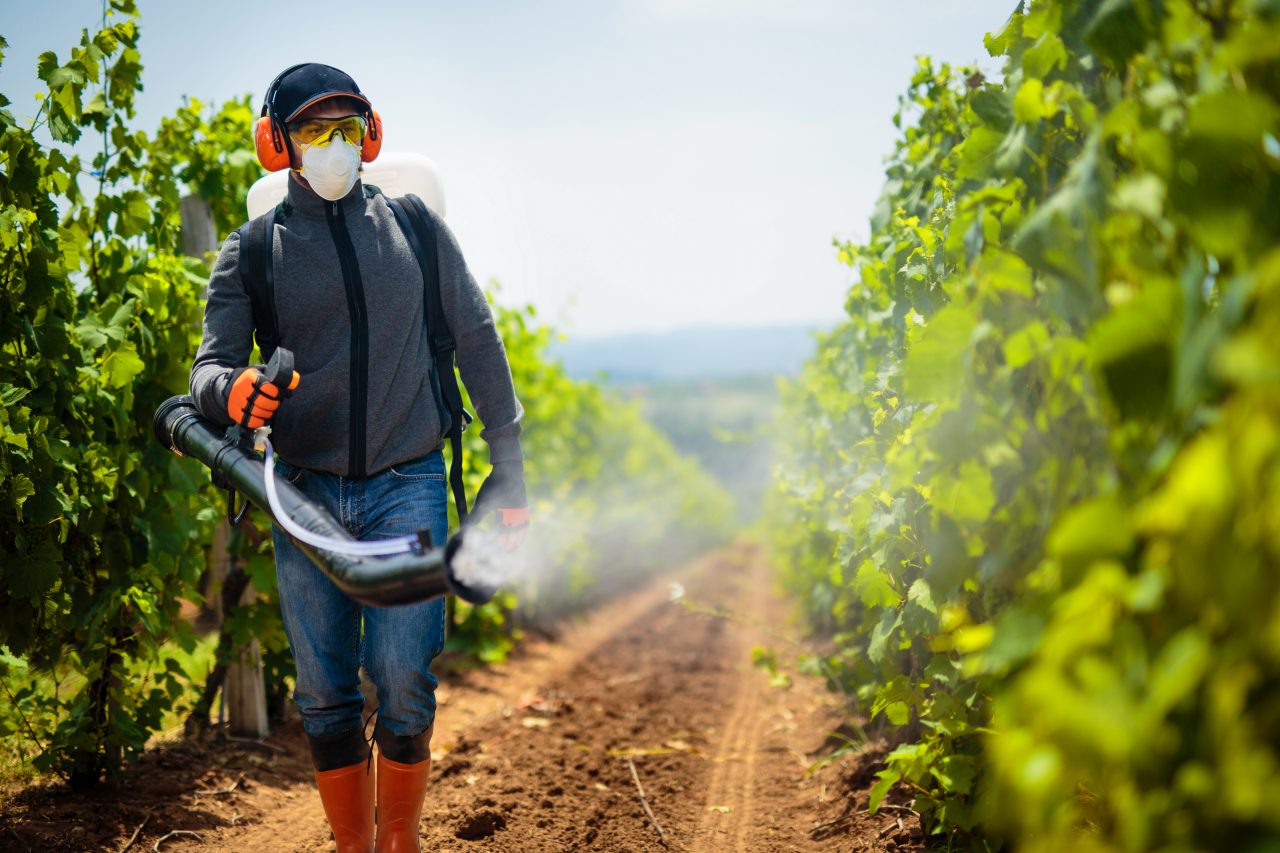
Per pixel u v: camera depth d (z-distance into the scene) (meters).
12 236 3.10
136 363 3.58
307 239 2.54
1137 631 1.08
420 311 2.64
